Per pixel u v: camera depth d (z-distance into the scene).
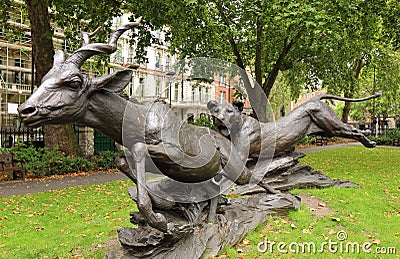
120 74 3.60
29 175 12.02
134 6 12.36
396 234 5.37
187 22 12.34
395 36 14.02
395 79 23.56
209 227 4.36
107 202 8.19
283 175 7.35
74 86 3.28
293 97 21.95
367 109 33.72
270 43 17.11
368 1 12.78
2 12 14.14
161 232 3.95
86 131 15.69
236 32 13.23
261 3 12.27
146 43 13.66
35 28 13.13
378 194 7.74
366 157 15.16
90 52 3.42
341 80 17.61
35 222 6.66
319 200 6.85
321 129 7.48
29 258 4.79
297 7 11.12
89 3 12.29
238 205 5.52
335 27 11.62
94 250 4.95
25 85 29.47
